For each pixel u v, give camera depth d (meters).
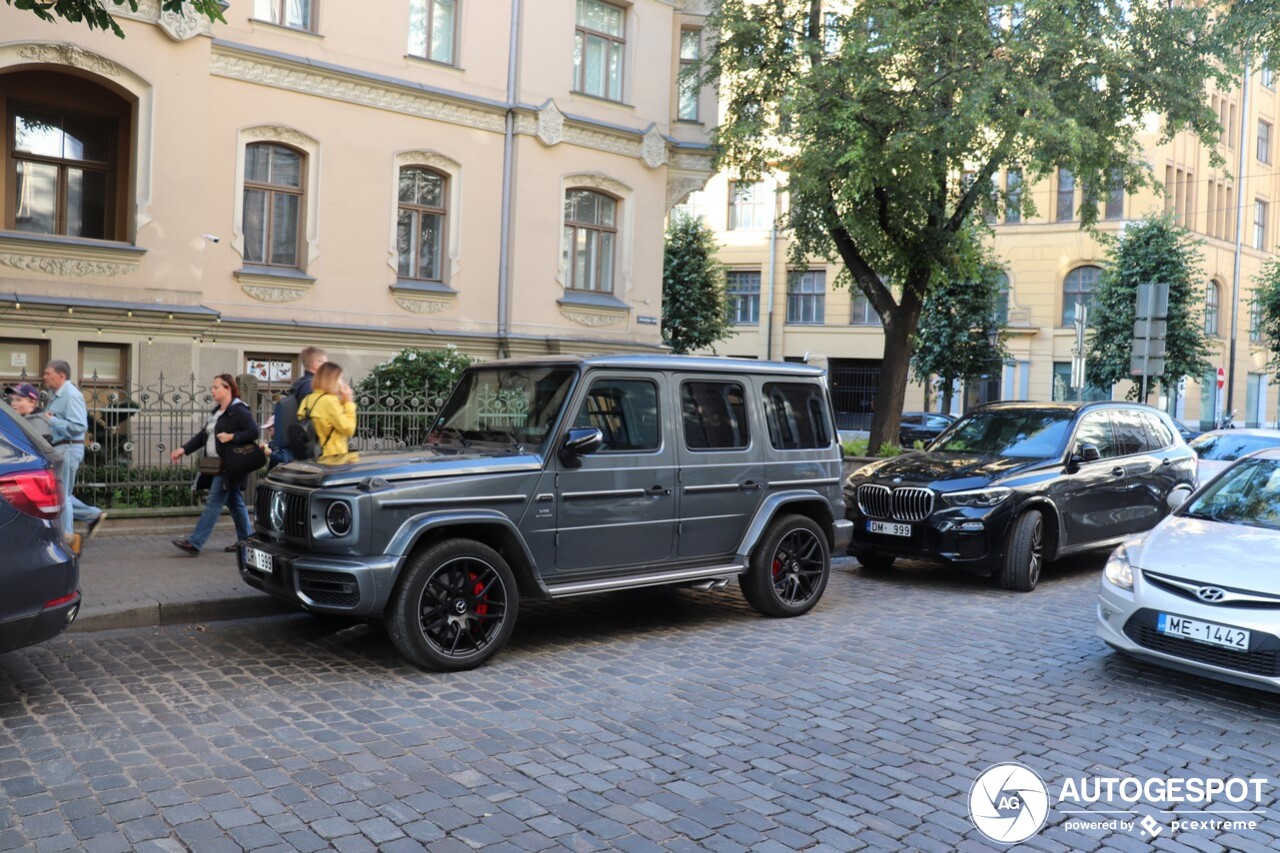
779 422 8.01
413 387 13.87
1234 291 40.00
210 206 14.29
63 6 8.94
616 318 18.89
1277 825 4.26
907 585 9.59
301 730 5.06
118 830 3.86
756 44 17.14
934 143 14.43
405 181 16.50
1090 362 30.70
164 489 10.89
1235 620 5.71
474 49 16.86
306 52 15.03
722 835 3.98
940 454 10.39
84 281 12.80
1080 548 10.03
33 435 5.37
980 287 29.41
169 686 5.73
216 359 14.39
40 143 13.70
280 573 6.23
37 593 5.09
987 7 14.79
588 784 4.46
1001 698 5.93
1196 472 11.84
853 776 4.64
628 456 6.99
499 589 6.39
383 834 3.90
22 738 4.81
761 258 42.41
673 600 8.61
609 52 18.59
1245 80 40.19
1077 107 15.20
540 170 17.64
